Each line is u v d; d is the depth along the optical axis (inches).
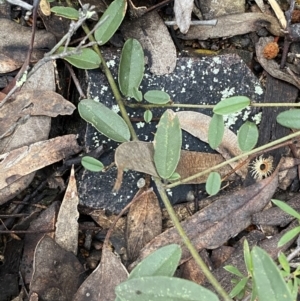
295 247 9.0
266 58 9.7
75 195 8.9
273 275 6.5
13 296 8.6
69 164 9.0
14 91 8.2
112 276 8.3
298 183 9.5
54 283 8.3
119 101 8.8
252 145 8.6
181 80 9.4
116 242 9.1
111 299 8.2
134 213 9.1
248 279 8.2
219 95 9.5
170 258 7.4
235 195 9.0
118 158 7.8
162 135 8.1
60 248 8.5
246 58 9.8
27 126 8.8
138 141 8.2
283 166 9.4
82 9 8.7
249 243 9.0
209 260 8.8
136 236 9.0
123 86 8.8
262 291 6.5
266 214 9.1
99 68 9.1
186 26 9.1
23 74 8.1
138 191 9.2
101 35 8.7
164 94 8.7
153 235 9.0
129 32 9.4
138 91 8.7
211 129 8.4
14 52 9.1
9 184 8.7
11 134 8.8
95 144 9.1
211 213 8.9
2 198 8.7
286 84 9.7
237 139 9.1
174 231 8.8
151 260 7.3
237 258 8.9
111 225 9.1
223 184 9.4
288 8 9.9
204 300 6.8
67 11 8.7
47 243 8.4
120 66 8.8
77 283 8.5
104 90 9.1
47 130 8.9
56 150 8.9
